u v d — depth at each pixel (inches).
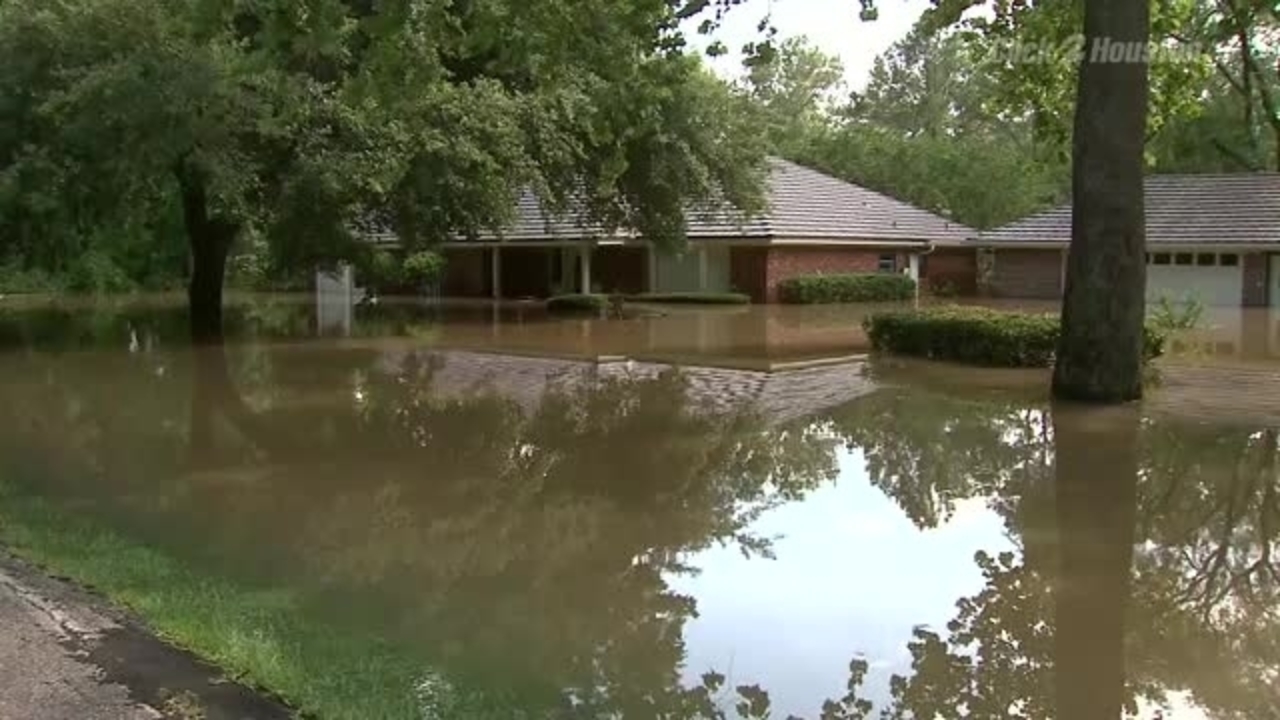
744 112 1183.6
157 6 714.2
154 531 334.3
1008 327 727.7
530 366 762.8
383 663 220.8
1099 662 232.1
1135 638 246.8
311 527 342.3
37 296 1633.9
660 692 213.9
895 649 239.8
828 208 1526.8
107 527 334.0
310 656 219.8
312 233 841.5
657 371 734.5
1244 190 1433.3
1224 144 1877.5
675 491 395.5
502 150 844.0
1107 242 567.5
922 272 1642.5
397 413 564.4
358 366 761.0
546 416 555.2
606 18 470.6
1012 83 738.2
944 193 2039.9
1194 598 275.0
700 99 1100.5
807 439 495.5
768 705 208.5
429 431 513.7
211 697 188.1
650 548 322.3
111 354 832.3
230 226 997.2
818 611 265.9
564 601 273.0
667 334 994.1
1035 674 225.3
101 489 392.5
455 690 209.5
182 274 1790.1
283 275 1262.3
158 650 210.5
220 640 217.9
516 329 1050.1
